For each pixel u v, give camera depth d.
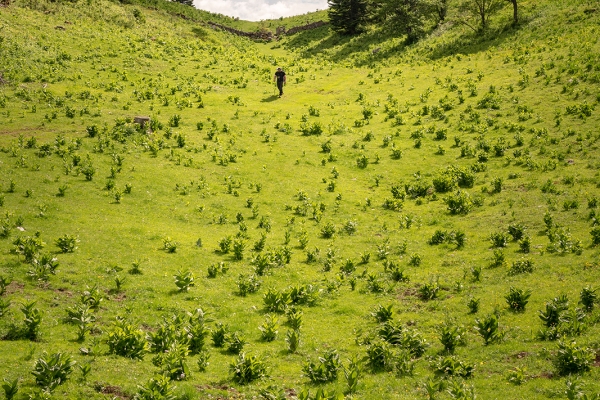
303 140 39.91
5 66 45.09
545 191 27.23
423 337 14.62
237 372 12.16
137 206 26.75
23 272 17.30
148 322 15.30
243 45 88.31
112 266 19.16
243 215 27.67
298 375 12.69
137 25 73.56
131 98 45.22
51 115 37.91
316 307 17.73
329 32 98.38
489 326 14.12
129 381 11.29
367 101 48.66
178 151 35.31
